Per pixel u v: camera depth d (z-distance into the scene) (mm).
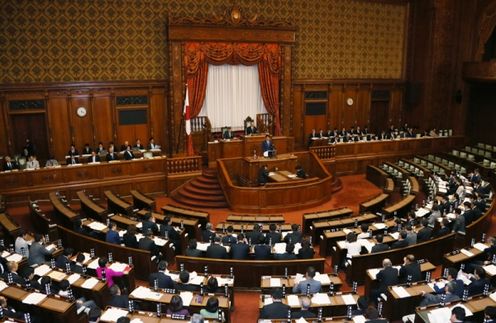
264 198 16188
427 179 18781
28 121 18672
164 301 7691
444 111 25484
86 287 8297
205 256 10453
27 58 17984
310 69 23328
